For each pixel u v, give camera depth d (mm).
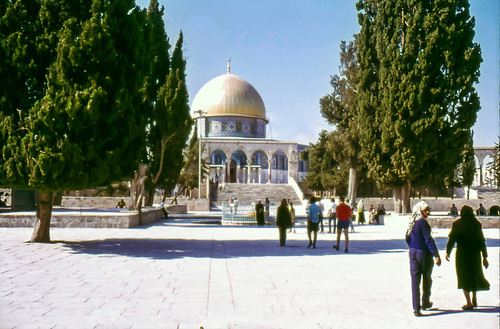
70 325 6691
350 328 6684
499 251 15898
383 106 27469
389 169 27422
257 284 9789
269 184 67375
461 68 25266
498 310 7824
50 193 17000
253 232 24109
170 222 31859
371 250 16078
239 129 84562
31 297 8422
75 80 14844
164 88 27969
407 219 25766
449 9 25359
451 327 6742
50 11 15297
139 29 16109
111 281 9969
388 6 27500
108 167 15250
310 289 9328
